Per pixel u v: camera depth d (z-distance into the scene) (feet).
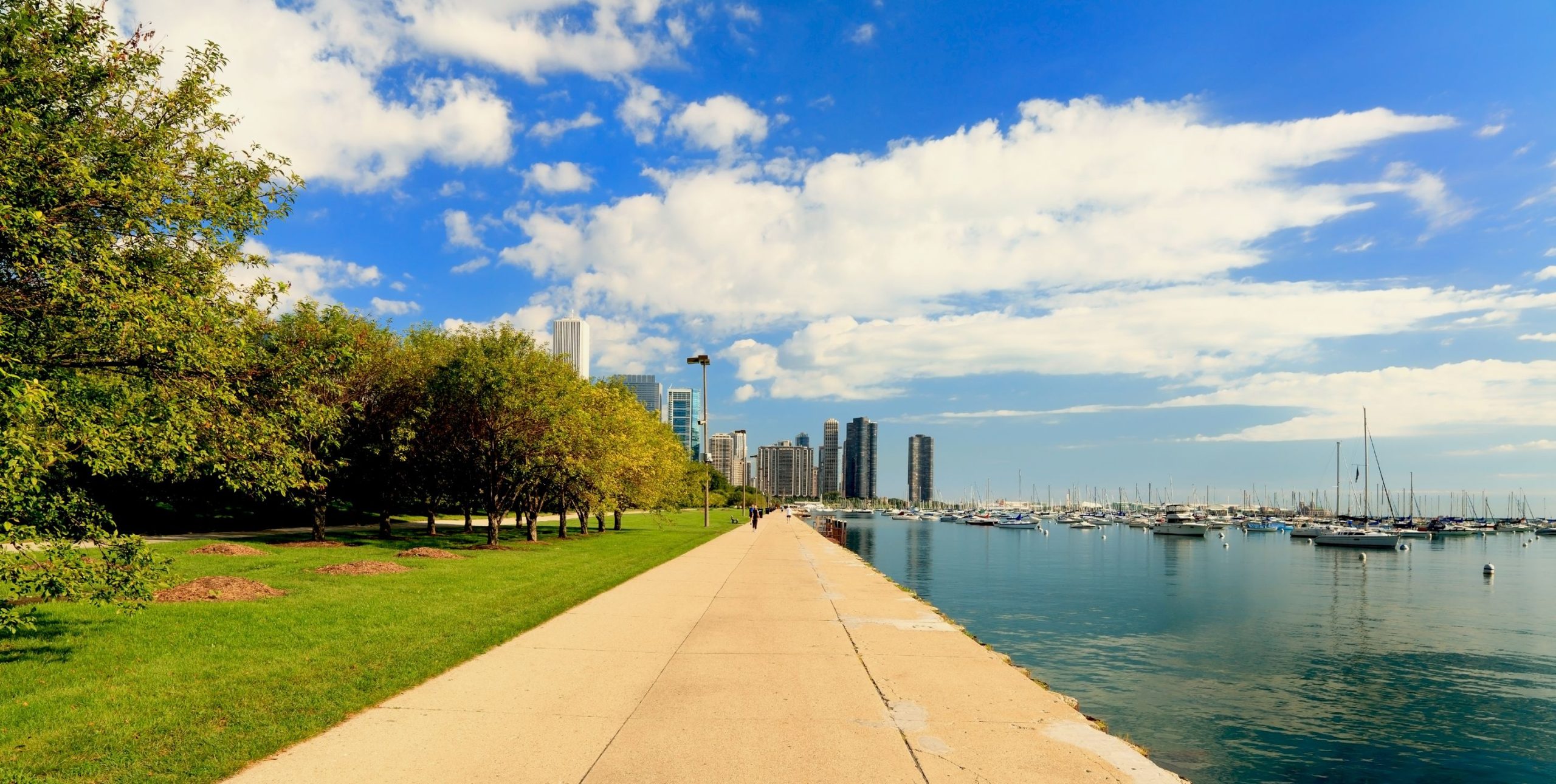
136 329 31.55
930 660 36.27
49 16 33.27
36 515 32.58
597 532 171.12
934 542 360.28
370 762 21.62
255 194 41.06
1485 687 79.97
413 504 184.96
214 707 26.48
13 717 24.91
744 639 41.09
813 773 21.11
